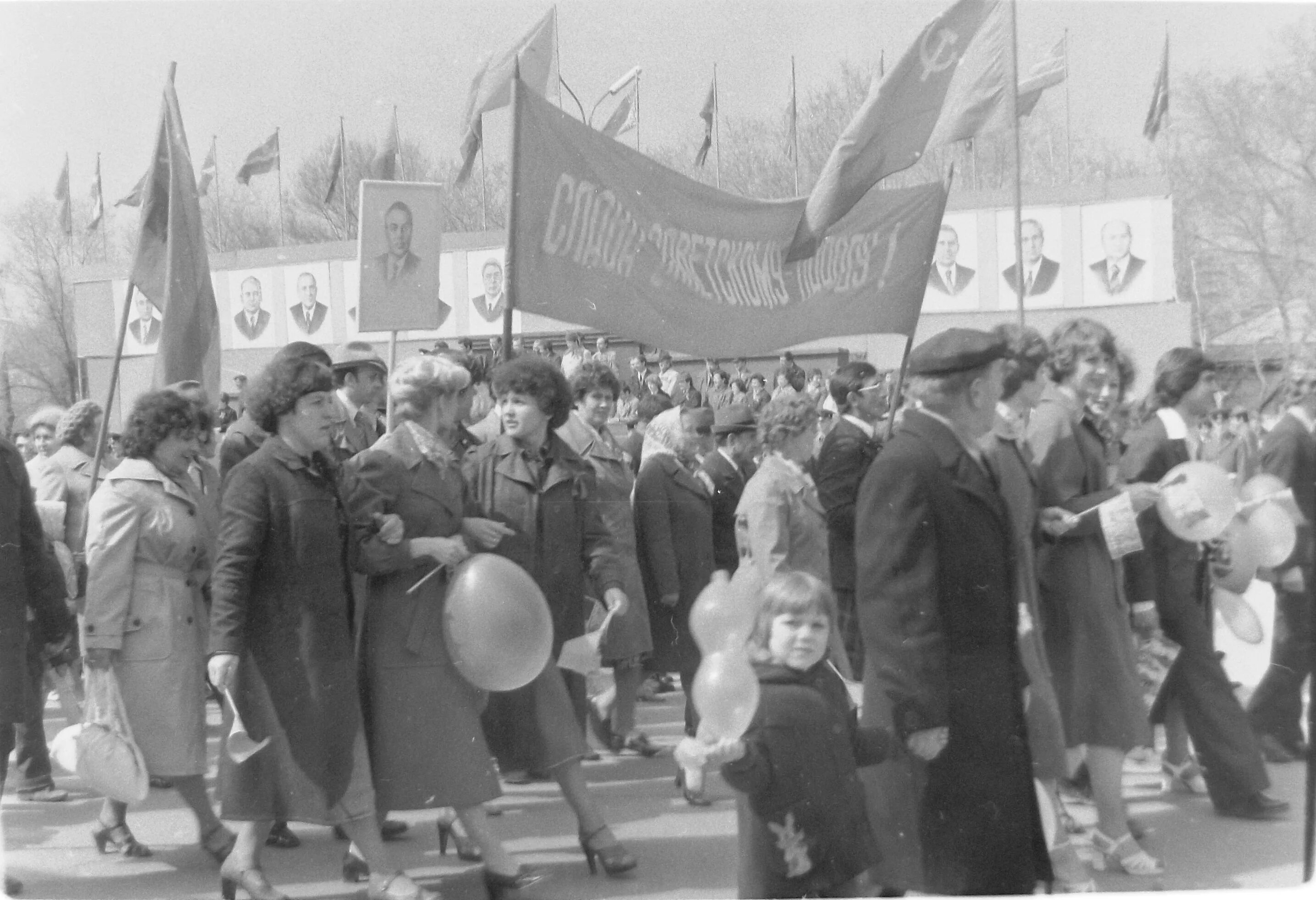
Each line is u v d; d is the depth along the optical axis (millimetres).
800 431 4000
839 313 4676
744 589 3377
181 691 3840
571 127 4223
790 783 3229
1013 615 3234
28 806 4641
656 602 4688
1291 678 4418
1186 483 3844
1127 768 4629
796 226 4535
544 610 3586
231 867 3625
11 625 4105
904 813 3287
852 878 3268
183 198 4297
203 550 3883
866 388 4484
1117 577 3799
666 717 5406
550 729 3801
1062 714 3785
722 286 4523
